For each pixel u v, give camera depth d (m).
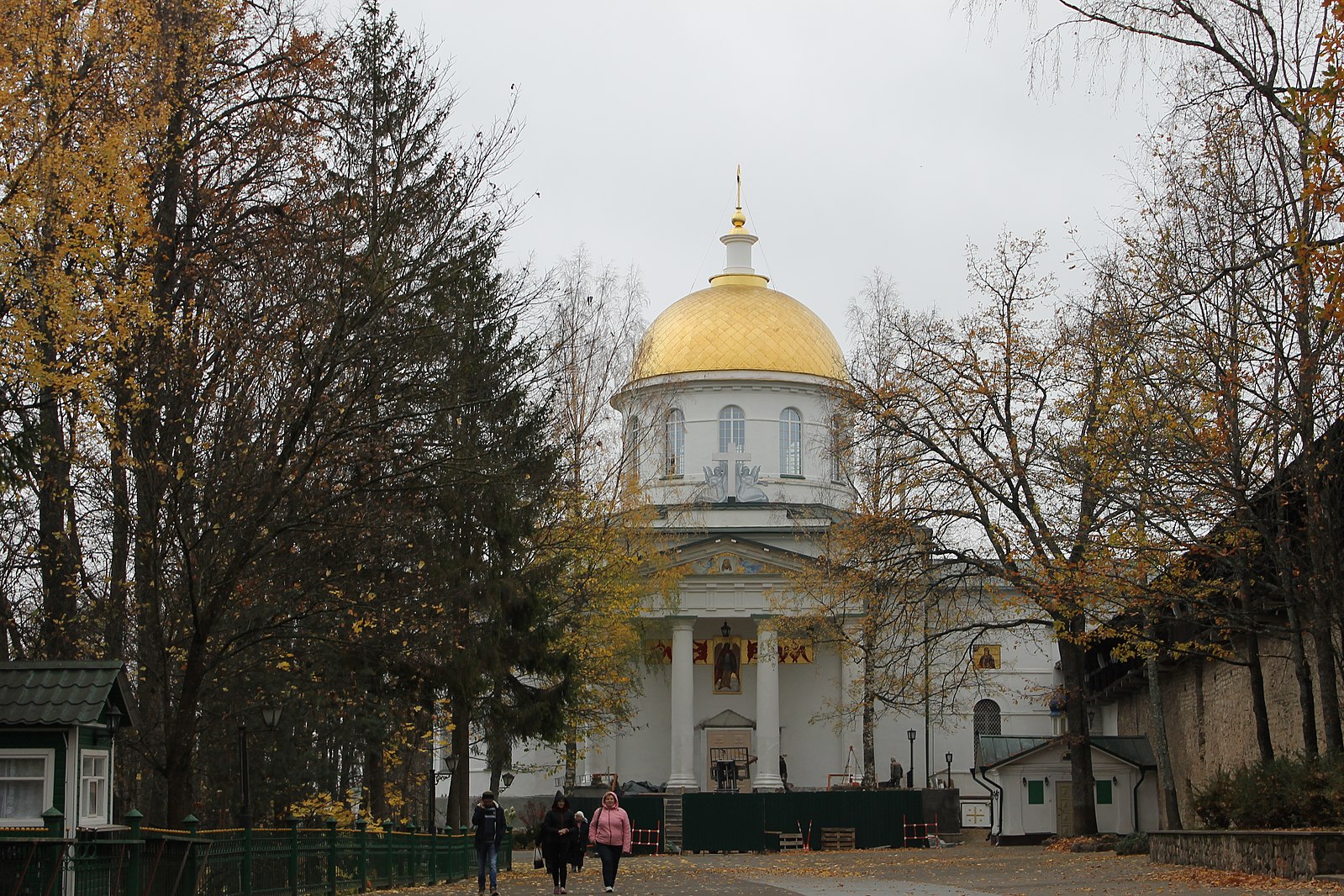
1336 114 20.28
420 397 26.17
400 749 36.28
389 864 27.58
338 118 26.58
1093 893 23.66
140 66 23.08
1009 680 72.62
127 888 16.09
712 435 75.25
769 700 66.69
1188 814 43.25
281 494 24.22
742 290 79.12
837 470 67.69
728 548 67.75
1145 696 53.38
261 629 25.20
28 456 22.20
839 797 53.19
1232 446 26.80
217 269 26.19
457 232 26.84
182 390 24.97
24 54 20.89
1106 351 29.98
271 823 32.91
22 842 14.99
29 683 18.64
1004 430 41.38
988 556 45.78
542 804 61.72
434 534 34.09
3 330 20.00
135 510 25.95
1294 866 23.05
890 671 52.97
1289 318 26.52
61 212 20.55
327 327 24.72
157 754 26.14
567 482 45.00
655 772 71.25
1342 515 27.16
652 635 67.50
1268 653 35.44
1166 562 29.36
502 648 37.94
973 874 32.03
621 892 27.36
